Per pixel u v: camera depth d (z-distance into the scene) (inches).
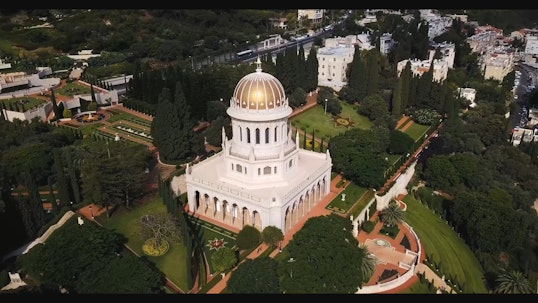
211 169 4616.1
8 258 3686.0
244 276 3159.5
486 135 6633.9
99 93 7362.2
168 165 5241.1
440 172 5300.2
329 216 3767.2
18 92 7460.6
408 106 7564.0
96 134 6043.3
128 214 4269.2
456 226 4687.5
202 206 4443.9
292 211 4217.5
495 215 4256.9
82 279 3120.1
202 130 6186.0
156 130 5147.6
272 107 4074.8
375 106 6924.2
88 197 4138.8
